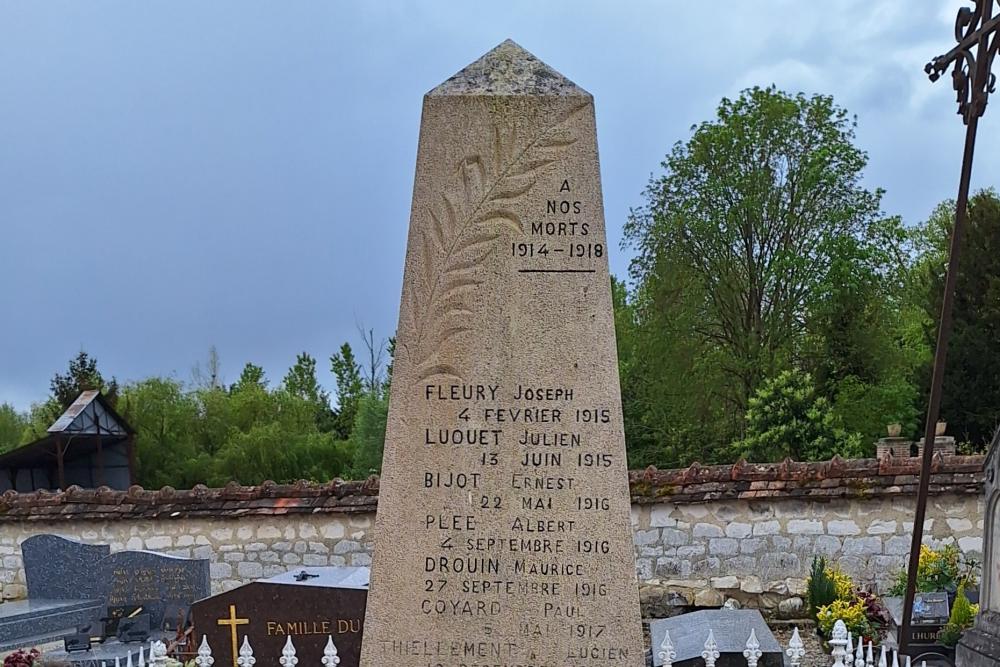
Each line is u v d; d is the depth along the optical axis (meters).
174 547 13.38
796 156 24.80
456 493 4.79
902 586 11.16
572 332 4.78
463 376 4.80
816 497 11.95
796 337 25.88
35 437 32.62
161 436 32.81
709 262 25.28
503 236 4.80
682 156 25.38
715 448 25.97
